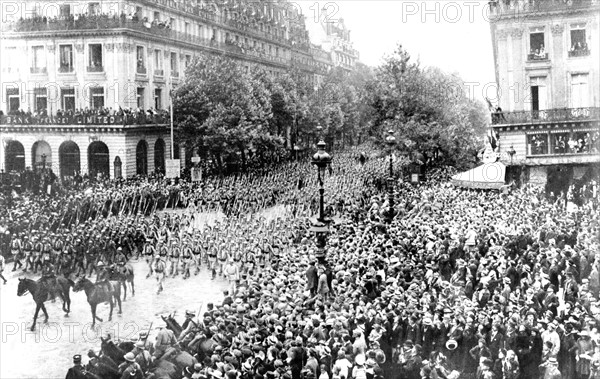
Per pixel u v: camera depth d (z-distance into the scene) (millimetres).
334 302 28484
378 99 61562
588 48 61219
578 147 59188
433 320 24625
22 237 42062
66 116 63656
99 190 54000
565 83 62219
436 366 21922
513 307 25578
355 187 57938
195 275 43188
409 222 43906
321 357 22531
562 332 23453
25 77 70250
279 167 67062
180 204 58500
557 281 30406
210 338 25125
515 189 55719
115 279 36031
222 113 67375
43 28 69688
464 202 50250
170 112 67875
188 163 73188
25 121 63500
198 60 71938
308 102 71938
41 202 50312
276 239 43812
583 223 40969
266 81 76062
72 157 64125
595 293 28062
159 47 76438
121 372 23031
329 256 36656
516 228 39844
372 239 39094
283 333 24156
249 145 68812
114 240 43375
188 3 85000
